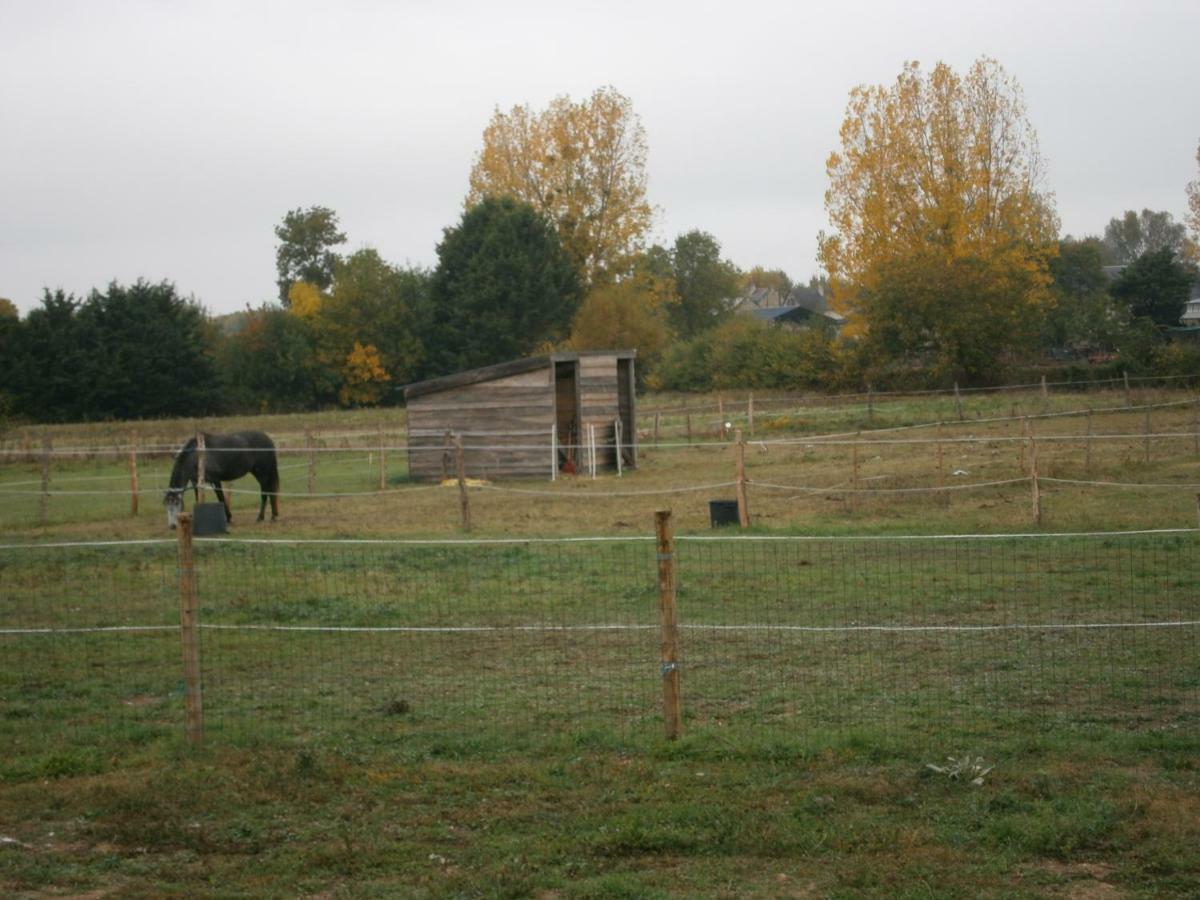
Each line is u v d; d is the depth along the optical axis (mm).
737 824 7176
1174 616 12438
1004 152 65000
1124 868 6512
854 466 24281
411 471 32344
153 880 6695
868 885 6379
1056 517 19688
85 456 40469
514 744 8875
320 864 6844
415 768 8359
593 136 82188
